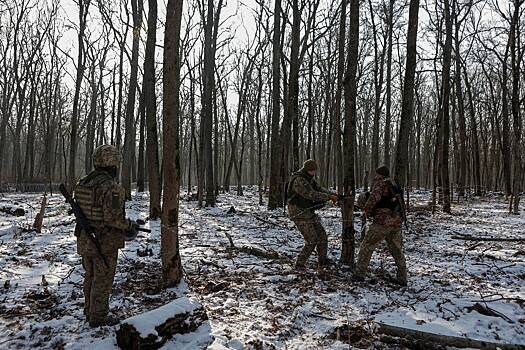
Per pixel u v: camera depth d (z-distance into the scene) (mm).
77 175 54312
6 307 4734
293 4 15734
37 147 48719
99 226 4156
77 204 4211
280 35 17328
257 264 6805
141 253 7375
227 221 12719
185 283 5656
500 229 11469
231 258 7223
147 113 12133
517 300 5148
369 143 44438
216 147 22719
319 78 28547
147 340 3680
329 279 6082
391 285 5910
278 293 5418
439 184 19484
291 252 7918
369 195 6145
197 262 6910
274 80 16562
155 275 6082
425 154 43125
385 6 21031
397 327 4309
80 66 19594
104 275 4223
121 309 4727
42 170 47938
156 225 11031
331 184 37844
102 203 4129
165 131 5461
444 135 17328
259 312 4730
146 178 32719
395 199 5914
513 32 18500
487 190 32969
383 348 4051
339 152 11289
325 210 16359
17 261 6762
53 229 10242
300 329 4387
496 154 37594
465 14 20703
